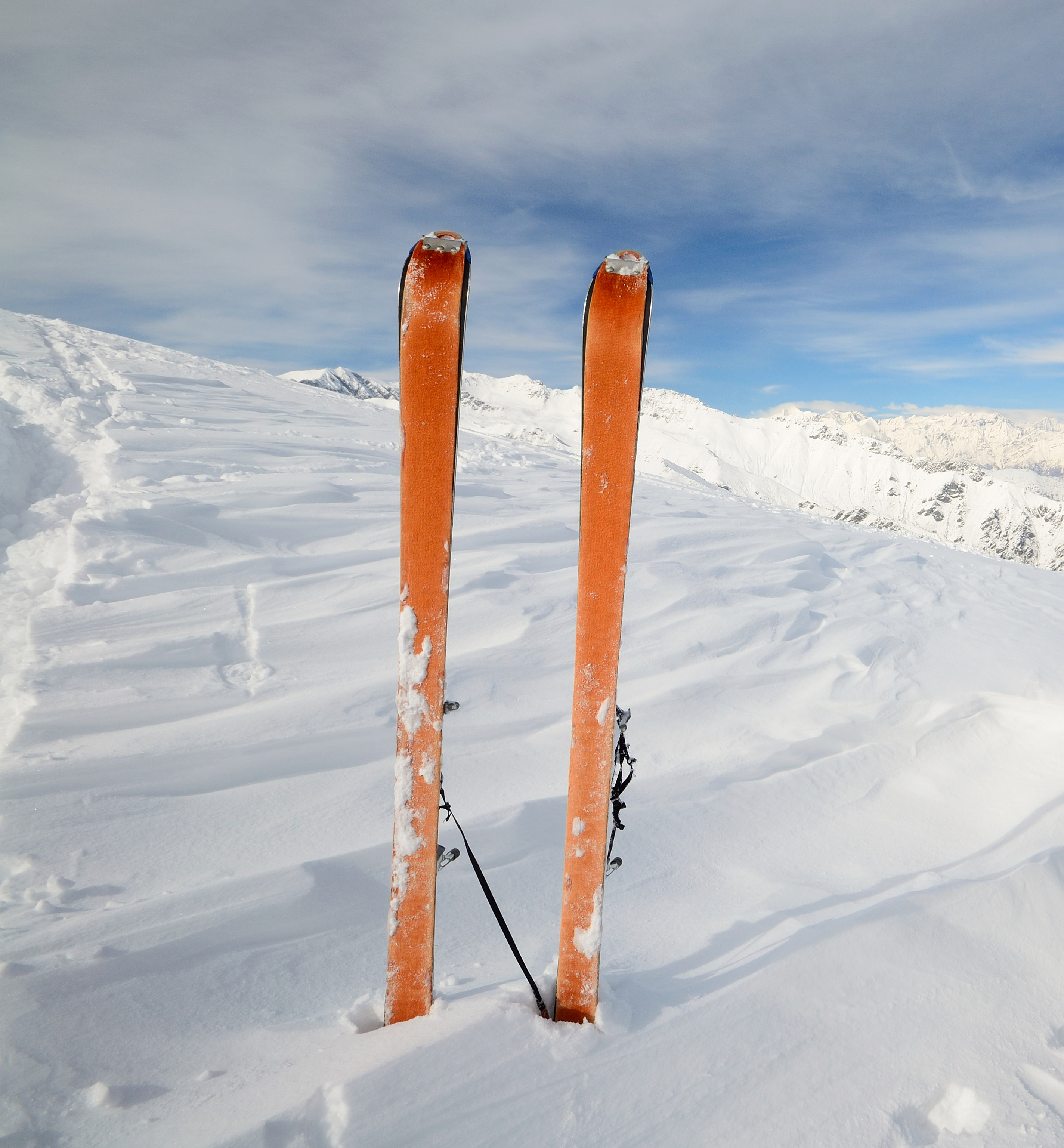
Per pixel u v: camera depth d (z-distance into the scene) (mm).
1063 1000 1823
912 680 4262
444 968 1918
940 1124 1484
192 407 8125
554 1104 1421
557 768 3098
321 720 3096
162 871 2209
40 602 3678
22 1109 1385
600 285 1496
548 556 5391
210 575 4203
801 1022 1687
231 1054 1565
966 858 2607
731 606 4965
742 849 2689
